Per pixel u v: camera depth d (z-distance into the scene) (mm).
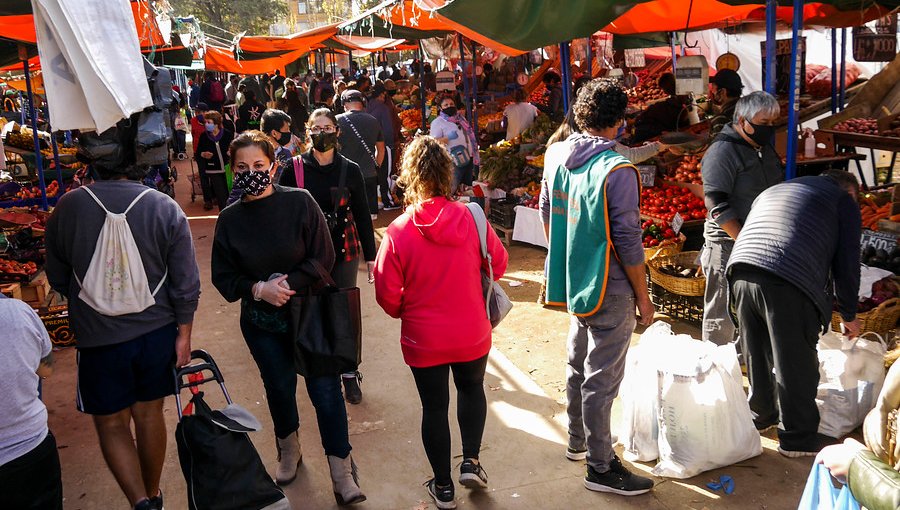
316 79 18328
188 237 3131
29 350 2535
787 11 7957
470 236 3254
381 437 4219
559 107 12250
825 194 3559
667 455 3697
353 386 4652
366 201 4352
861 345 4117
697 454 3621
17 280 6234
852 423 3936
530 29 4953
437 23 9750
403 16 8984
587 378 3479
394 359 5391
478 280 3312
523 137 9742
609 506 3465
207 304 7008
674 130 8727
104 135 3010
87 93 2932
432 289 3209
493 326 3445
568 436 4148
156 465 3281
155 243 3045
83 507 3572
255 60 15820
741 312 3840
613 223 3221
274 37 14578
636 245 3217
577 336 3672
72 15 2883
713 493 3516
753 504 3412
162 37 5250
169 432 4387
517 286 7125
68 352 5785
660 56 16734
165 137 3195
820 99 9078
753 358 3910
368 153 7559
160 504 3373
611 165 3191
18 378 2482
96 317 3004
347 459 3508
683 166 7328
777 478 3611
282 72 24266
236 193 3367
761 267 3576
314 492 3666
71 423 4520
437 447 3371
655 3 7766
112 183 3051
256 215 3303
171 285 3143
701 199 6848
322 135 4109
